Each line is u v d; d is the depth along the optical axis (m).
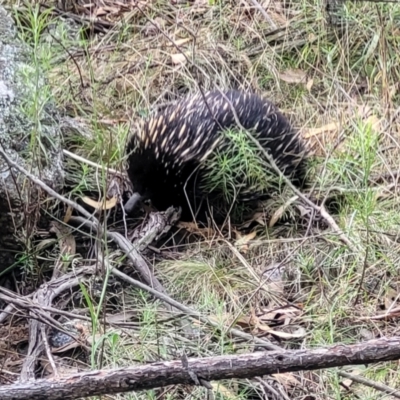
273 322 2.83
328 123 3.97
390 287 2.95
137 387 1.79
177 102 3.54
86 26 4.59
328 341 2.68
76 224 3.28
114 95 4.18
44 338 2.53
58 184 3.23
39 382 1.78
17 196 2.92
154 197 3.48
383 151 3.67
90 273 2.93
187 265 3.11
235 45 4.35
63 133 3.70
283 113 4.09
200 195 3.45
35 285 3.03
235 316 2.83
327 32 4.32
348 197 3.34
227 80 4.17
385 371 2.49
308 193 3.59
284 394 2.40
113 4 4.79
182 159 3.34
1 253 3.04
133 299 2.96
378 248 3.09
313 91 4.20
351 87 4.11
